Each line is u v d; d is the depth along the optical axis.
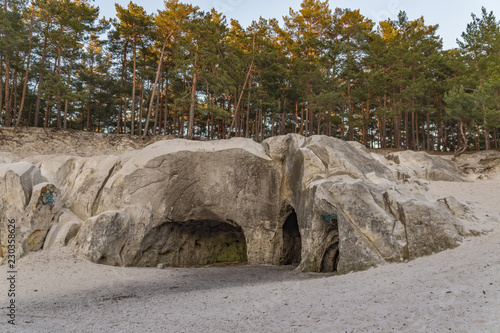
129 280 16.23
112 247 19.05
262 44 43.41
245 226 22.20
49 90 36.25
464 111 34.09
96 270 17.14
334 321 7.30
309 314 8.10
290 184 21.47
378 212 14.60
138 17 40.53
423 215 13.74
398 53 42.97
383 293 9.35
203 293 12.54
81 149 33.75
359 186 15.55
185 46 37.06
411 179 22.58
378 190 15.96
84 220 21.25
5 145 31.73
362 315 7.50
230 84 38.09
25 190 18.95
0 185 18.53
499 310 6.48
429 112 41.78
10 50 35.94
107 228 18.83
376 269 13.02
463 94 33.88
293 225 23.89
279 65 40.62
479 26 42.25
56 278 15.42
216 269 20.27
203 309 9.63
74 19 39.09
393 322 6.77
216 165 22.44
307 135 41.78
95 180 22.50
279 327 7.24
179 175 22.06
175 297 12.00
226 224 25.58
